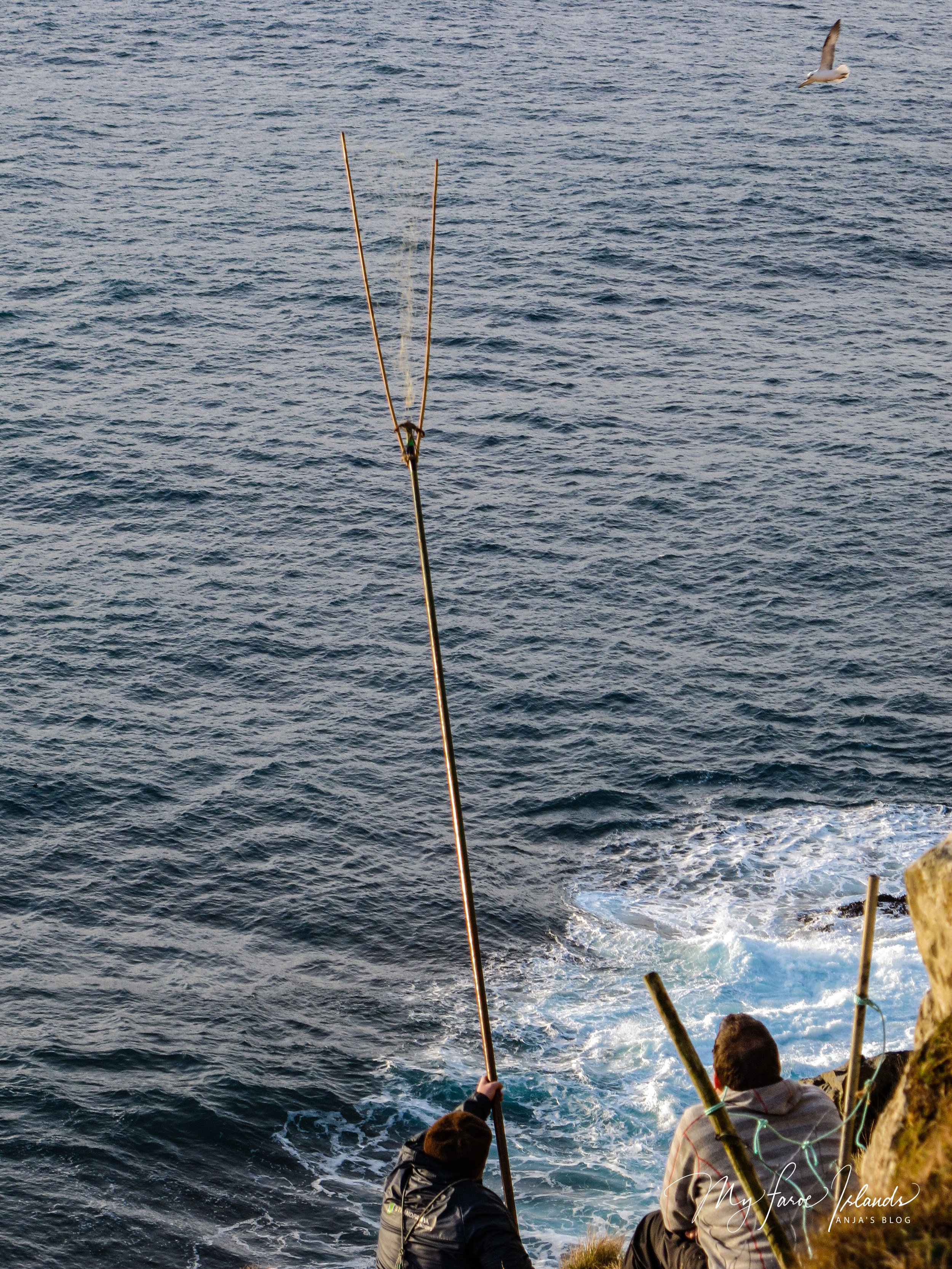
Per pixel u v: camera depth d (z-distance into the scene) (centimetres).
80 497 6284
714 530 6106
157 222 10594
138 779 4400
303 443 6944
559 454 6888
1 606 5344
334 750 4628
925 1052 525
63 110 13862
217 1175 2859
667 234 10619
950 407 7538
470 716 4822
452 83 15450
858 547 5944
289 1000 3494
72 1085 3091
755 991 3491
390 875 4041
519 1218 2670
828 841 4175
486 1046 697
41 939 3684
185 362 7981
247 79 15462
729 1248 566
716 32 18425
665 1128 2994
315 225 10650
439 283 9375
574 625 5378
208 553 5853
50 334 8294
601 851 4172
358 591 5606
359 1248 2634
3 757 4431
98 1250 2595
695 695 4938
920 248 10456
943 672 5059
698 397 7644
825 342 8550
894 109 14600
